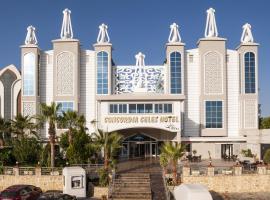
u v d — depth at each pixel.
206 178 39.94
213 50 67.38
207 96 66.75
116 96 59.16
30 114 66.75
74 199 31.31
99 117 59.12
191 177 39.72
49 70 68.75
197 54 68.44
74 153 45.47
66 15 69.12
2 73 71.75
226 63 68.12
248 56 66.75
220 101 66.88
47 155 47.50
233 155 60.97
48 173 42.34
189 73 68.25
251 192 40.28
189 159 57.62
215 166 44.53
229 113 67.81
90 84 68.69
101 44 67.69
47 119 46.81
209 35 68.31
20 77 71.31
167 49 67.38
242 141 64.06
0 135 53.31
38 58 67.81
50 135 46.31
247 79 66.62
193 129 67.38
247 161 51.53
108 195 34.78
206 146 63.28
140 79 67.69
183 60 67.38
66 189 36.22
